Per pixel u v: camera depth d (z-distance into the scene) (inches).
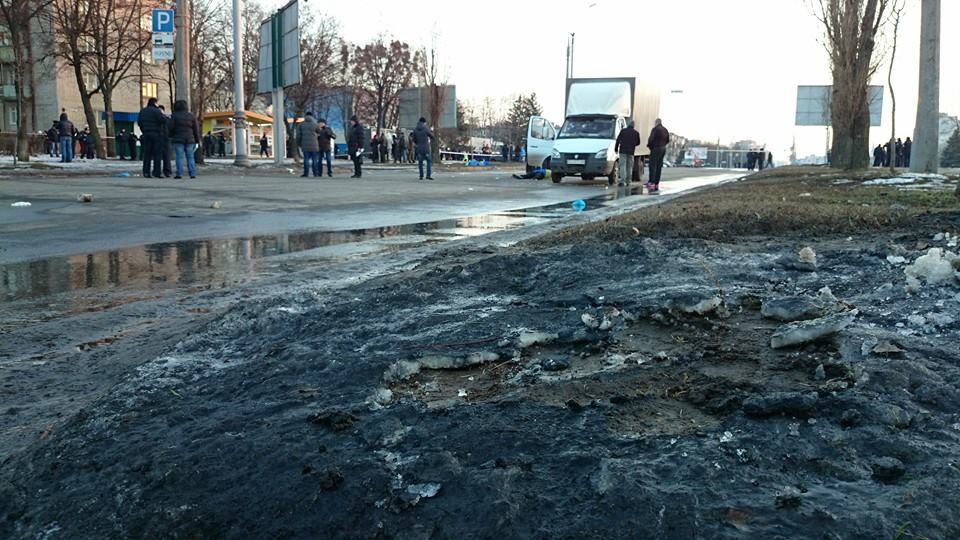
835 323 108.5
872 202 337.4
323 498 70.5
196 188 580.7
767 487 67.7
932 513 62.3
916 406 82.9
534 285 163.9
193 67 1630.2
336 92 2237.9
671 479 69.2
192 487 74.7
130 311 176.9
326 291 166.1
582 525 63.4
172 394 100.5
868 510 62.9
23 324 163.3
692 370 99.9
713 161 3331.7
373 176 941.8
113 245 291.0
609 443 77.4
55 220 359.6
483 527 64.6
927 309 121.3
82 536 70.7
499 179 951.6
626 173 780.6
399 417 86.9
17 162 931.3
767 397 84.4
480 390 98.4
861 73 726.5
